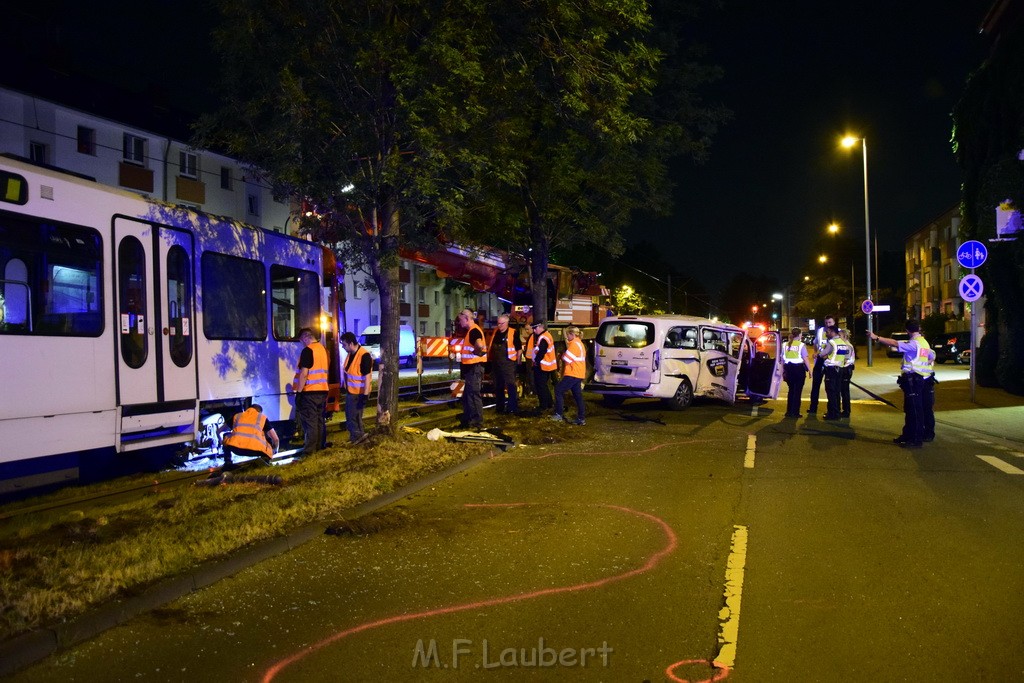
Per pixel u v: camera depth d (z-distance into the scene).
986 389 21.06
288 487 7.84
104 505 7.73
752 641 4.50
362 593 5.31
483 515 7.42
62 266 7.68
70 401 7.68
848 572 5.75
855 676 4.05
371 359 10.81
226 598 5.20
